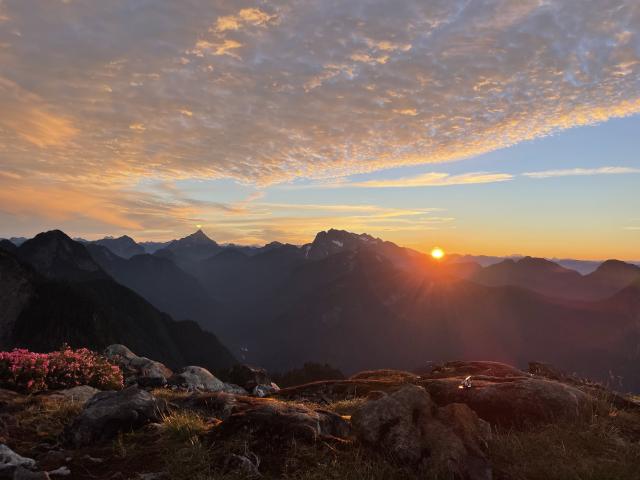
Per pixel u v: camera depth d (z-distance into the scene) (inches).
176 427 305.1
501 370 574.6
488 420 318.0
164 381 744.3
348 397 694.5
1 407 412.5
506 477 230.8
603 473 226.8
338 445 271.1
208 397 417.4
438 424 263.3
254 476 238.5
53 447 315.9
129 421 327.9
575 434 279.6
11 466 258.7
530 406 313.3
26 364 537.3
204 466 251.3
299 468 246.2
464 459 237.8
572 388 335.3
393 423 265.6
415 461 242.8
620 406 372.5
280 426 284.7
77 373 589.6
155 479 243.3
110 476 255.1
